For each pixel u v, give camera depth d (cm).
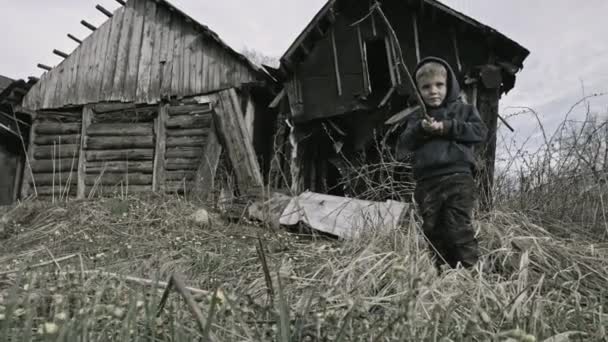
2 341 92
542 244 312
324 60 742
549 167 469
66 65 921
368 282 204
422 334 119
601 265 274
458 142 273
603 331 149
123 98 879
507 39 633
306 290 198
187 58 861
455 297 165
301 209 489
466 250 259
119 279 163
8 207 650
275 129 845
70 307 128
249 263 308
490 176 557
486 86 636
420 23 703
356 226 365
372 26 725
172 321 111
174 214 535
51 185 884
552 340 131
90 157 870
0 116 918
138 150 855
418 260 223
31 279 141
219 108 792
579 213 437
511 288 212
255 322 125
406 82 690
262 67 788
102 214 526
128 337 100
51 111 915
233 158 745
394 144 715
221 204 661
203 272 284
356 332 118
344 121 773
